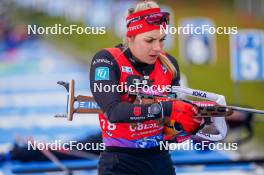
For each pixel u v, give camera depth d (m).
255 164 24.19
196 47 30.36
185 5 84.56
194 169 24.20
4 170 22.09
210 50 30.33
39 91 48.75
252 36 26.94
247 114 22.92
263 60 27.00
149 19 11.88
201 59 30.83
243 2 73.25
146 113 11.62
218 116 11.89
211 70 46.44
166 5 84.94
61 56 70.62
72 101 12.42
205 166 24.08
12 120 36.97
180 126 12.23
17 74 59.66
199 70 46.12
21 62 67.44
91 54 67.00
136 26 12.05
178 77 13.42
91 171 23.59
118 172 12.49
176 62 13.50
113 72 12.18
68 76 56.81
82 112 12.55
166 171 12.94
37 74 58.91
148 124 12.30
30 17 80.06
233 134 22.94
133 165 12.48
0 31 77.81
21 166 22.42
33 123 35.25
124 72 12.31
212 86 41.50
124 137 12.38
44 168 22.03
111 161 12.52
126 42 12.64
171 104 11.71
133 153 12.47
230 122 22.84
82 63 65.25
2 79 56.47
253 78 27.17
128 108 11.62
